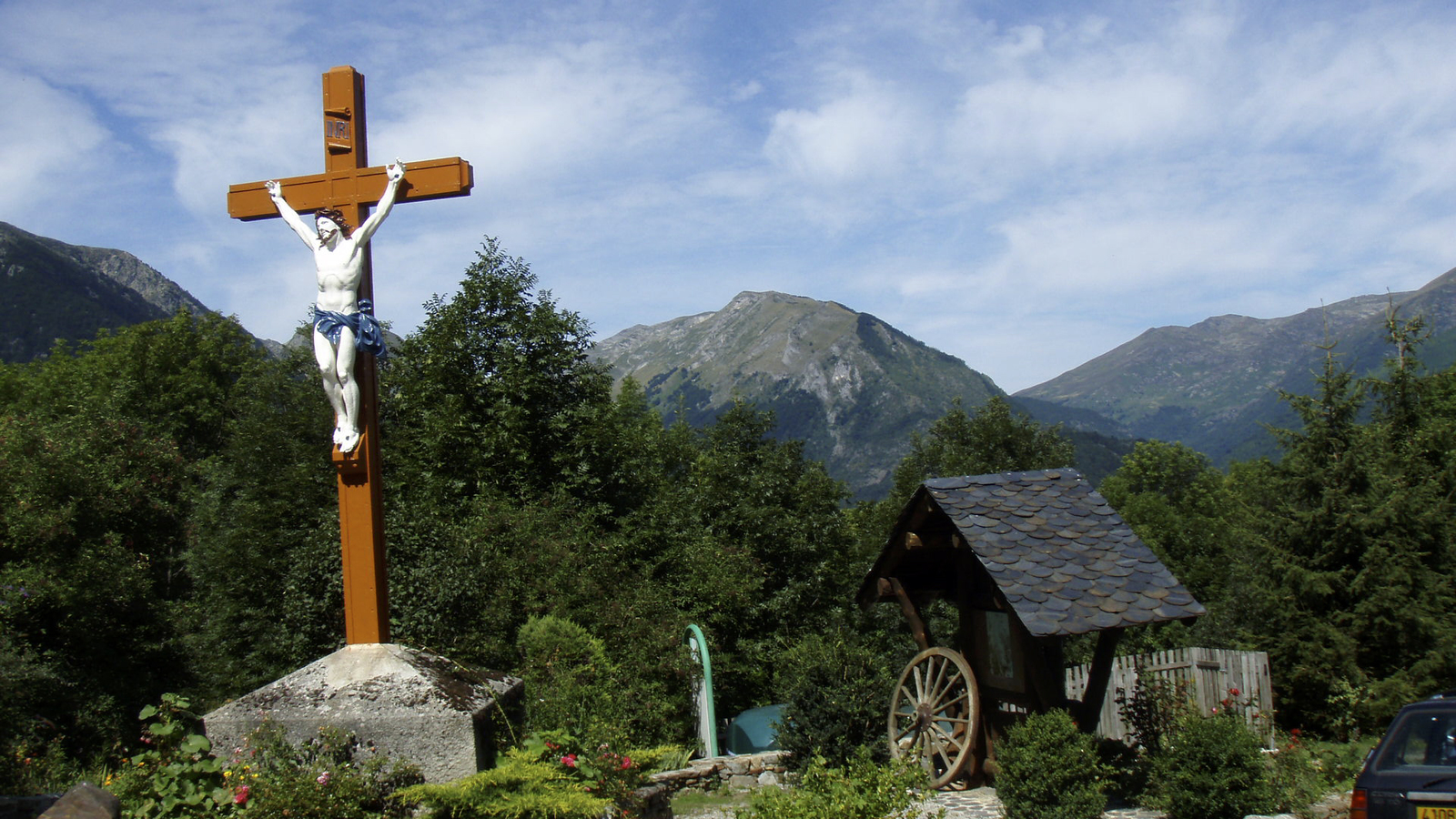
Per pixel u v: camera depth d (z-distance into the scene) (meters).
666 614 17.38
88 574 19.00
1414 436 25.47
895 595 13.49
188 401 42.47
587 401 27.00
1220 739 10.59
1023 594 11.00
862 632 24.56
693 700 15.74
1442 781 7.21
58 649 18.58
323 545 14.26
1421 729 7.58
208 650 20.33
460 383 25.89
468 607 13.84
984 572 12.60
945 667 12.55
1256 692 15.91
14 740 13.69
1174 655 16.84
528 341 26.83
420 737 7.21
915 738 12.35
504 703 7.93
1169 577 11.59
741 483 26.41
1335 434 20.30
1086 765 10.27
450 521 18.94
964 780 12.09
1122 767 11.64
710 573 21.56
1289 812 10.39
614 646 16.20
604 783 7.59
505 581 15.70
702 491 26.45
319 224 7.79
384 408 26.73
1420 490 19.59
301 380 26.02
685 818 11.01
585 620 16.83
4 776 12.48
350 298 7.80
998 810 10.80
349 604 7.84
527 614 16.08
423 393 25.52
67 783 12.88
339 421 7.81
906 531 13.02
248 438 24.12
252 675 17.50
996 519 12.22
